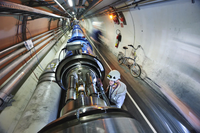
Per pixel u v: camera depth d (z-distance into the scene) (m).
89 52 3.70
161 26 3.64
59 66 2.77
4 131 2.19
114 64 7.14
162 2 2.97
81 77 2.57
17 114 2.64
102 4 6.31
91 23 16.11
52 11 6.14
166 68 3.94
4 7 1.37
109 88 3.21
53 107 2.82
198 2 2.25
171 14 3.06
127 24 5.75
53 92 3.24
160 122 3.31
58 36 9.69
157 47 4.20
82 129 0.98
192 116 3.05
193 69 2.98
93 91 2.06
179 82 3.47
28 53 3.84
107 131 0.98
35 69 4.45
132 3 3.93
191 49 2.91
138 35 5.23
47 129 1.11
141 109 3.76
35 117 2.32
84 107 1.39
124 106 3.91
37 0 2.92
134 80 5.27
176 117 3.35
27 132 2.04
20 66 3.74
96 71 3.02
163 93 4.05
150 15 3.84
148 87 4.64
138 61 5.52
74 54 2.86
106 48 10.07
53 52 7.30
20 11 1.86
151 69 4.67
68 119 1.15
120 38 7.30
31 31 4.56
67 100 1.92
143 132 1.13
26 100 3.19
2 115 2.33
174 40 3.36
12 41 3.25
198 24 2.51
